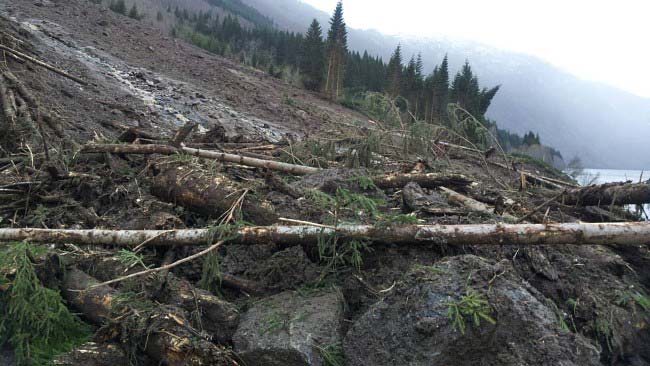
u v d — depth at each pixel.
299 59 45.81
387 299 3.05
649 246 5.04
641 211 5.64
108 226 4.44
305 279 3.76
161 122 11.10
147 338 2.88
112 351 2.90
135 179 5.54
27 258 3.20
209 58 25.25
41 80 9.92
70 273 3.54
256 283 3.78
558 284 4.09
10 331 3.03
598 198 5.66
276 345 2.91
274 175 4.52
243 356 2.98
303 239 3.78
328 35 30.55
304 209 4.21
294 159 7.19
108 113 9.98
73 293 3.34
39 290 3.10
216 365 2.76
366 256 3.87
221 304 3.28
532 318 2.74
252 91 19.88
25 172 5.54
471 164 10.18
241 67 26.86
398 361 2.73
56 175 5.27
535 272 4.15
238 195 4.28
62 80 10.84
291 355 2.87
